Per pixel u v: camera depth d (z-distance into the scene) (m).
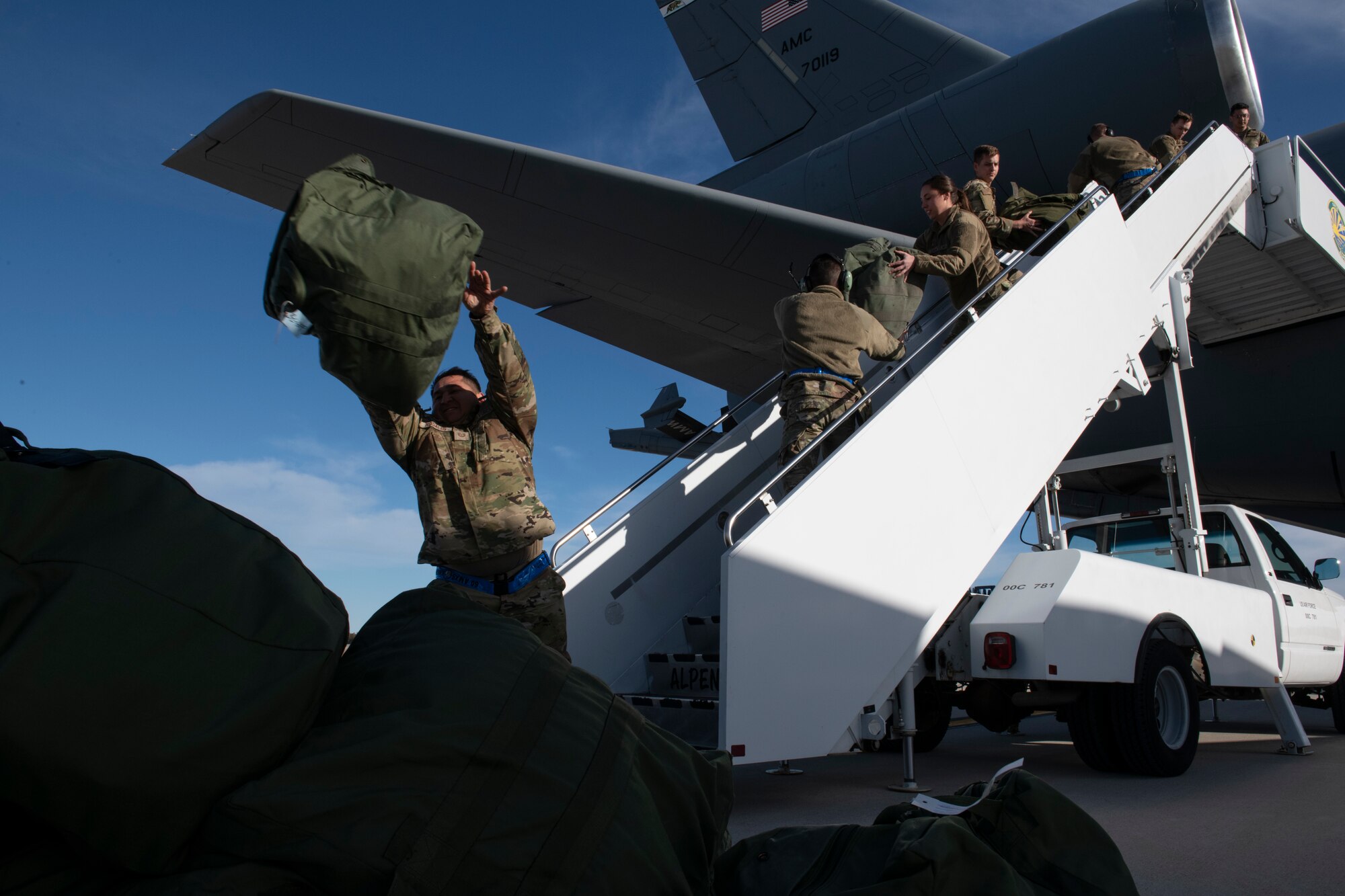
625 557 4.02
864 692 2.64
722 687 2.34
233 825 0.93
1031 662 3.29
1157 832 2.66
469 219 1.42
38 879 0.93
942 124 8.15
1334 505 8.64
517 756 1.06
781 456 3.44
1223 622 4.21
